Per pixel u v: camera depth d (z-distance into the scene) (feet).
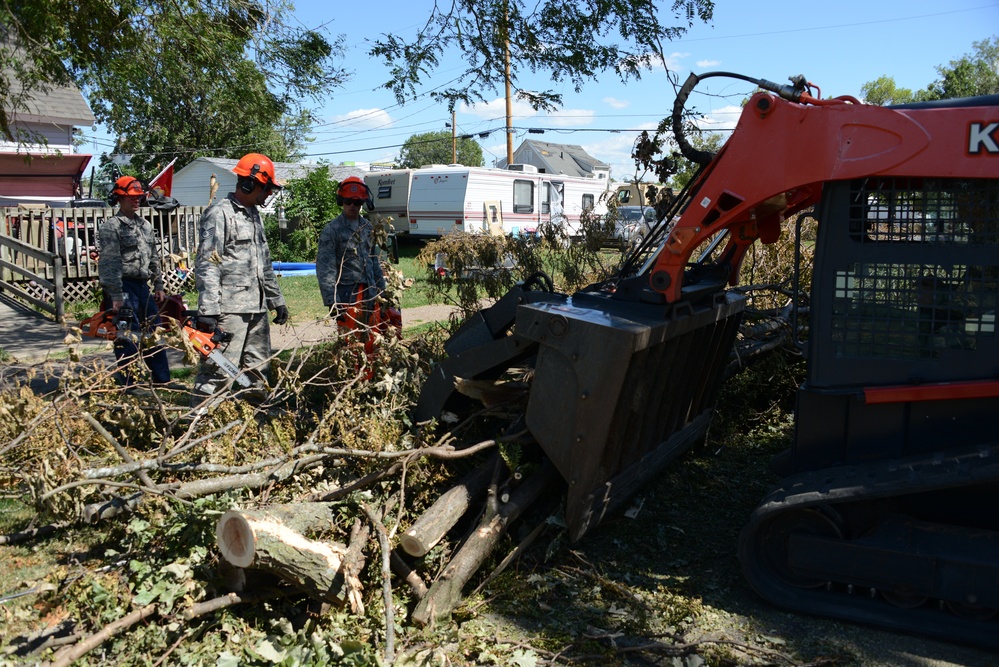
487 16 23.98
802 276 24.75
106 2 26.25
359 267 20.43
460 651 11.11
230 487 12.92
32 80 28.32
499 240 23.94
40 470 11.85
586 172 225.15
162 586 11.02
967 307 11.46
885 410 12.03
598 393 12.39
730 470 18.42
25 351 29.99
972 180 11.25
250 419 15.08
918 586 11.60
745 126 12.48
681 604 12.48
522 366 19.54
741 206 12.67
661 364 14.14
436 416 15.72
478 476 13.79
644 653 11.32
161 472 13.28
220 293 18.08
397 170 88.07
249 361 19.11
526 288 16.30
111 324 20.39
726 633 11.89
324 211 70.49
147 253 22.65
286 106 31.50
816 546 12.17
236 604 11.56
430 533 12.29
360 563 11.83
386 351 16.97
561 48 24.30
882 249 11.82
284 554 10.69
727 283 16.31
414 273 53.67
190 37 27.86
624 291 13.88
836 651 11.32
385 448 13.76
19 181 59.62
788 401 22.67
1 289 42.88
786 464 14.62
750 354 21.08
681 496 16.94
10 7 25.94
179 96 32.01
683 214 13.10
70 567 13.03
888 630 11.98
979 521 11.95
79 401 13.35
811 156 12.01
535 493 13.82
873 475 11.65
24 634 11.23
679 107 14.26
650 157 20.08
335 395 16.31
